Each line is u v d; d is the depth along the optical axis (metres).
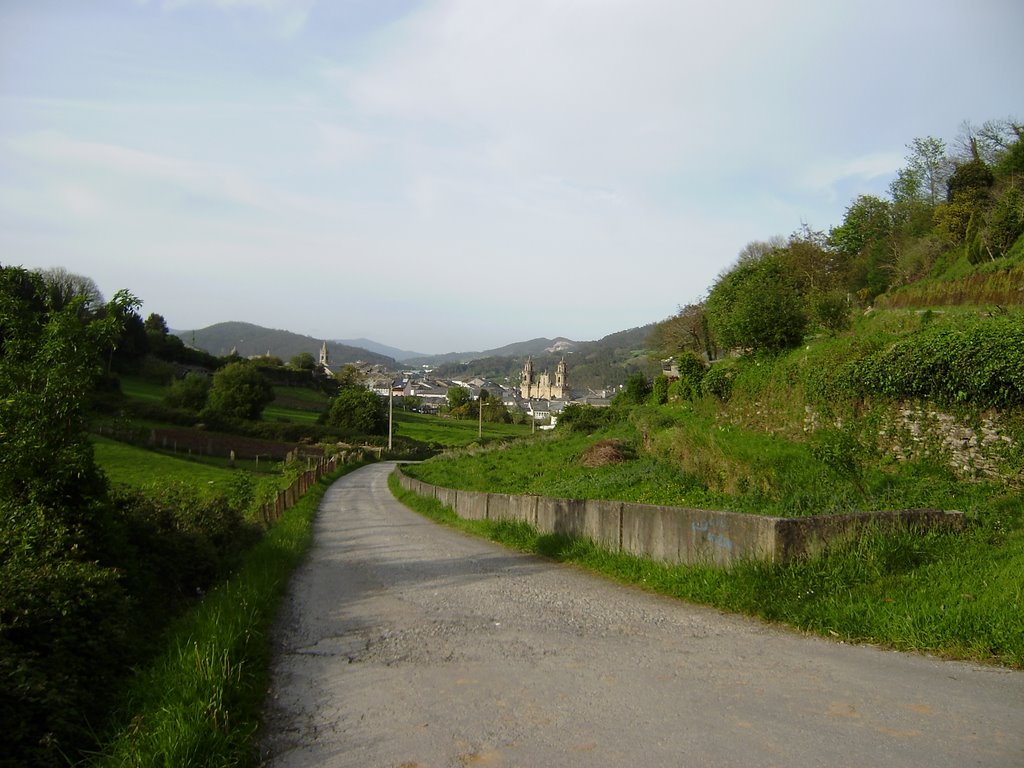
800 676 5.11
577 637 6.70
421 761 4.09
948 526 8.01
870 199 57.44
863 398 15.31
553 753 4.04
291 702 5.39
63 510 7.21
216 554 10.94
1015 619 5.48
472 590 9.54
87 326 7.82
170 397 70.88
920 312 22.61
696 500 14.32
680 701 4.75
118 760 4.20
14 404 7.21
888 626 5.89
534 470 27.28
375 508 28.48
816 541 7.64
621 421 36.59
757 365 23.95
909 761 3.66
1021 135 41.72
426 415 126.56
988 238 33.81
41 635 5.37
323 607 9.07
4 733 4.35
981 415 12.31
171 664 5.68
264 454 56.88
